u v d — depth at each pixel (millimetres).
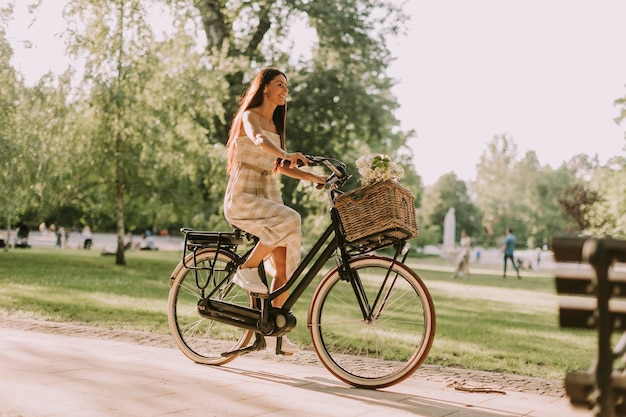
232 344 5145
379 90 27062
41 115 20000
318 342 4574
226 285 4914
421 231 65062
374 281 4535
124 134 19781
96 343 5547
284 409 3689
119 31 19531
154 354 5176
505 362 5723
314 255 4621
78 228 57906
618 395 2006
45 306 8227
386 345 5715
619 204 21344
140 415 3438
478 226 86750
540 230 75812
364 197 4277
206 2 22641
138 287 12172
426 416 3641
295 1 24266
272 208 4566
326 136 26547
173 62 20078
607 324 2012
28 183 20312
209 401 3791
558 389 4441
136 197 21406
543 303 13375
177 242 53625
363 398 4051
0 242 31281
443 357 5719
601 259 2008
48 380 4105
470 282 21156
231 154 4766
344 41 25312
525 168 77312
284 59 25453
